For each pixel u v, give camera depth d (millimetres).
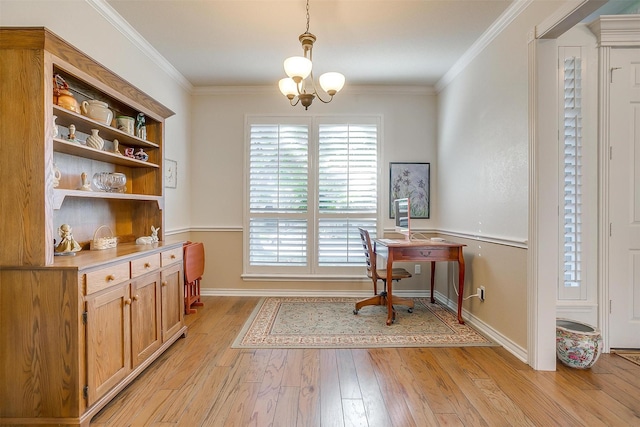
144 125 2695
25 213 1603
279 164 4156
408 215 3443
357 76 3822
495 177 2768
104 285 1797
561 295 2564
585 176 2539
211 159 4188
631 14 2449
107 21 2539
